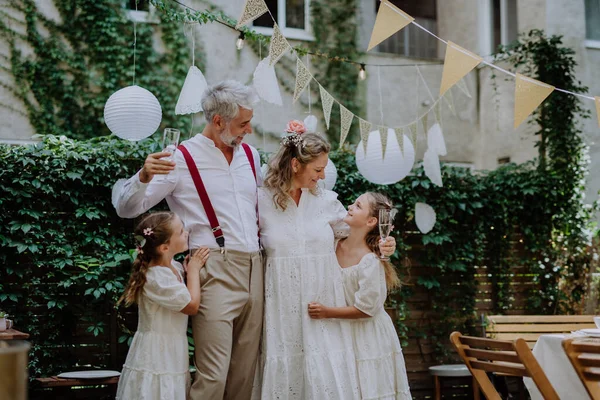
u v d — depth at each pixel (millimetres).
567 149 7043
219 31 7977
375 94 8508
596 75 8000
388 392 3410
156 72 7723
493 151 8406
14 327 4977
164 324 3119
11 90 7316
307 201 3445
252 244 3283
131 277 3154
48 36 7465
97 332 4961
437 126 5234
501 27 8555
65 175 5086
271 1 8344
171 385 3074
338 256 3551
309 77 3705
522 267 6672
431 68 8773
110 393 5113
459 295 6434
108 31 7609
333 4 8500
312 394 3205
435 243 6207
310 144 3334
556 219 6746
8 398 1486
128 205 3113
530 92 3670
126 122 4324
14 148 5070
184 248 3176
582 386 3291
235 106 3201
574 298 6672
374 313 3359
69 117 7457
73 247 5129
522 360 3037
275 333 3283
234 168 3338
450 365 5855
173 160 2998
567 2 7961
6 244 4906
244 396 3297
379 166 5098
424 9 9391
